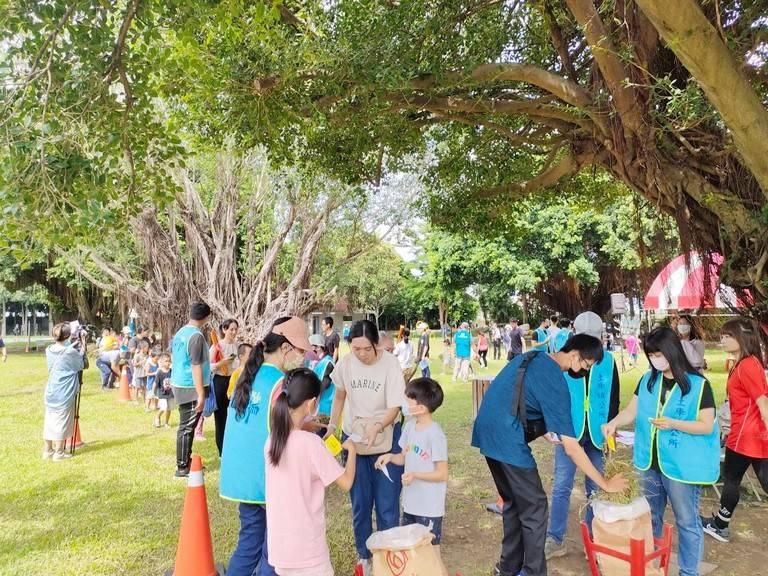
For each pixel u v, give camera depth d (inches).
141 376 427.8
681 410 126.5
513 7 248.4
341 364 147.9
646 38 213.0
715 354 829.2
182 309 710.5
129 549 158.9
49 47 151.9
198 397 221.5
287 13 238.7
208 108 240.2
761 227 211.3
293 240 789.9
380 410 139.5
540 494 122.1
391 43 205.2
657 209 271.7
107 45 163.3
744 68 199.5
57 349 259.6
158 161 187.2
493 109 251.8
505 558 131.9
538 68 229.0
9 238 142.6
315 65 209.3
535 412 124.3
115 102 173.3
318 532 102.0
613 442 140.7
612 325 1067.3
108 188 163.9
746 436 156.1
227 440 117.7
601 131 240.4
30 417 370.0
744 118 144.3
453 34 223.1
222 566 143.3
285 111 225.8
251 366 120.6
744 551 153.9
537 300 1197.1
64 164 146.9
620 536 115.1
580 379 157.8
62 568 146.2
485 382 342.6
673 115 212.5
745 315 226.4
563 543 156.3
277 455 101.6
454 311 1465.3
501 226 388.5
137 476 232.2
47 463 252.7
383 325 2418.8
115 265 739.4
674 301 426.9
